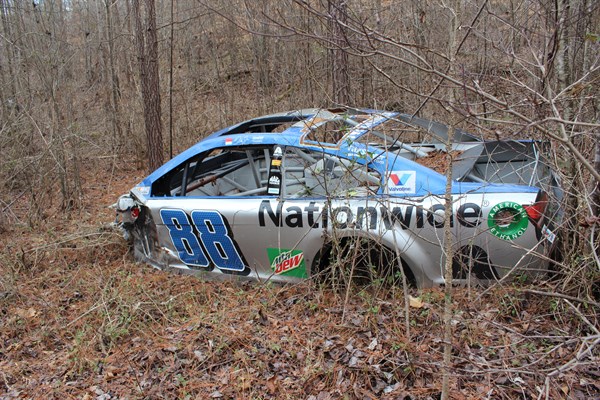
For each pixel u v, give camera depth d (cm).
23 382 339
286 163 437
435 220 358
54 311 423
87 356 356
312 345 342
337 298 396
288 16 634
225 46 1348
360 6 560
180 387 315
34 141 739
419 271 371
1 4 937
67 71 913
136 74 1269
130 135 1073
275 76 1172
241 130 501
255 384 312
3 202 663
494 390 278
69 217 688
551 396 267
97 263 517
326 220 391
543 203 340
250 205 418
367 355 322
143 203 470
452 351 312
